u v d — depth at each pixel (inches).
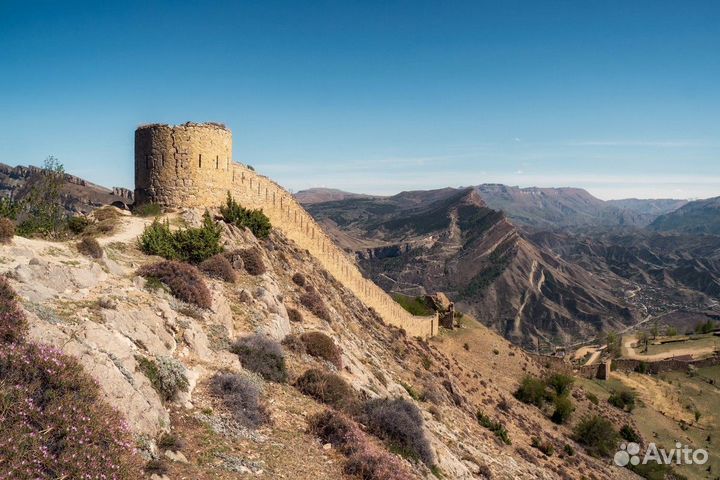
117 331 663.8
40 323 551.8
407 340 2412.6
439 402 1610.5
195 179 1713.8
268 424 701.9
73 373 478.0
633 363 5032.0
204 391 695.1
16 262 786.2
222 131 1786.4
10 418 405.7
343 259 2456.9
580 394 3501.5
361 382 1121.4
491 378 3065.9
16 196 1637.6
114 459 434.3
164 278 965.8
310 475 607.5
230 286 1211.2
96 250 971.3
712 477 2901.1
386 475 650.2
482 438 1576.0
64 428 425.1
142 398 551.8
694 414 3895.2
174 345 764.0
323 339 1132.5
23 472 372.5
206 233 1320.1
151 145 1711.4
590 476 1941.4
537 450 1988.2
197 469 524.7
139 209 1676.9
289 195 2170.3
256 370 847.1
